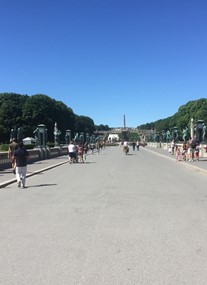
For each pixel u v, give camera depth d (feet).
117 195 53.57
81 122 615.57
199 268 22.81
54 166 118.01
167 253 25.86
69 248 27.20
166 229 32.81
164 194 54.49
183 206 44.45
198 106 504.43
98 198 50.88
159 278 21.21
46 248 27.27
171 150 212.02
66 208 43.47
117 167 113.19
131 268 22.89
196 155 148.77
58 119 451.94
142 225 34.37
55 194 55.42
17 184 69.62
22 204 46.65
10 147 86.69
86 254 25.75
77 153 153.69
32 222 36.01
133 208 43.14
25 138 393.91
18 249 27.07
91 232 31.81
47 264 23.76
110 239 29.58
